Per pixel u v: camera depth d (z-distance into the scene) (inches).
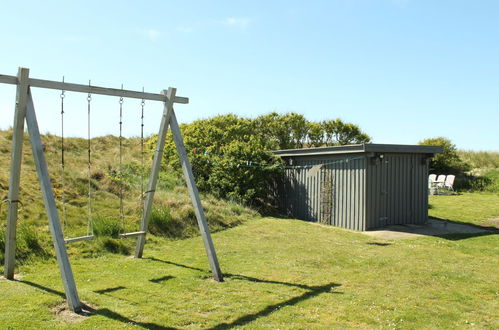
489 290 258.4
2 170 458.0
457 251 374.6
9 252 254.5
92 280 261.4
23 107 219.5
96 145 714.2
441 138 991.6
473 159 1052.5
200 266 304.0
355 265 317.7
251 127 858.1
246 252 358.3
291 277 279.6
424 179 547.5
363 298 236.5
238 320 199.3
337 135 954.1
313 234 455.5
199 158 619.2
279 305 221.9
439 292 252.7
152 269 292.0
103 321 193.9
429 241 421.1
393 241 420.8
